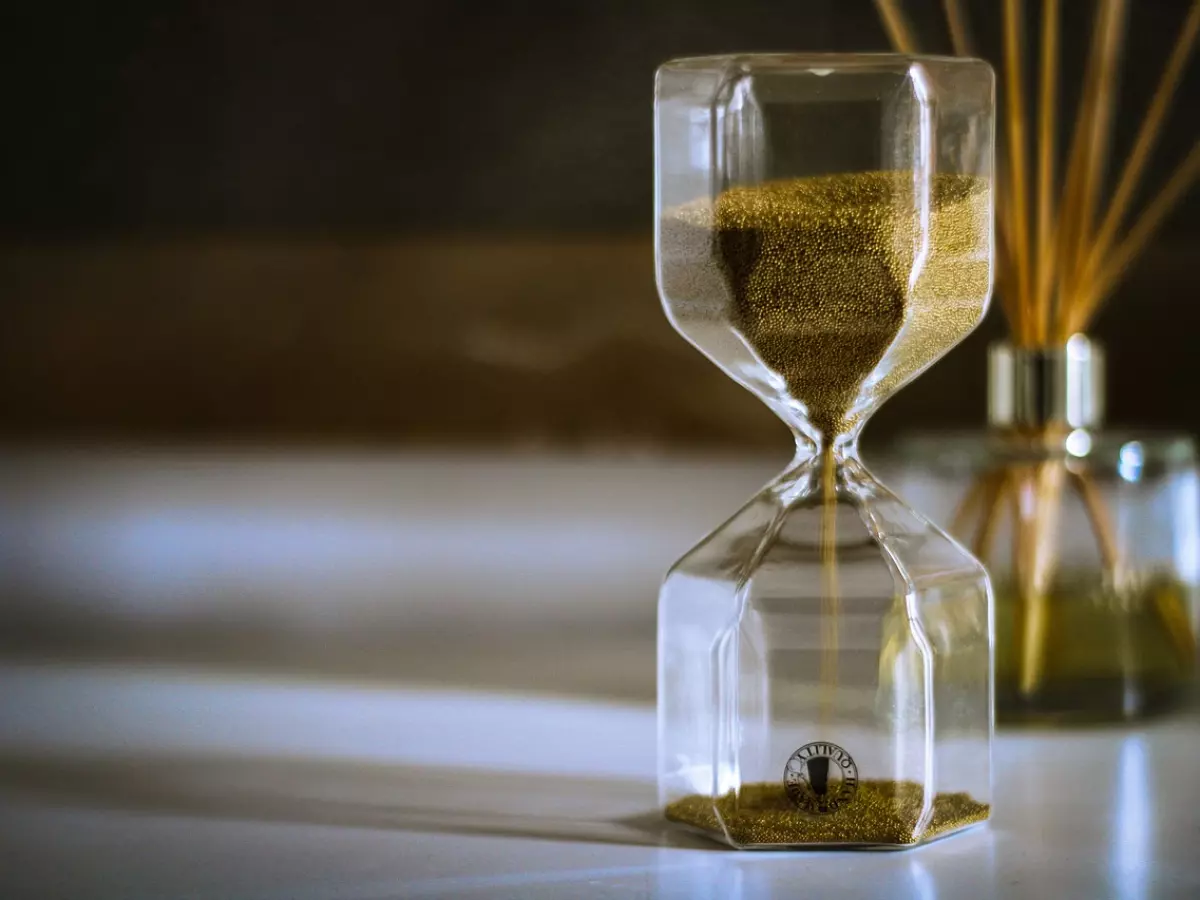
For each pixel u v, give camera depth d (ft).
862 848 1.64
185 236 4.94
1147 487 2.04
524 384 4.87
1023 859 1.62
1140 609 2.04
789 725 1.65
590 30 4.66
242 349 4.99
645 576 3.01
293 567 3.15
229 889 1.55
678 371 4.79
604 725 2.03
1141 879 1.57
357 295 4.91
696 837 1.68
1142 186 4.29
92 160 4.92
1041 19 3.92
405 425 4.94
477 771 1.87
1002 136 3.83
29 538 3.52
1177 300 4.39
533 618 2.62
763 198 1.61
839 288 1.61
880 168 1.61
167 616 2.64
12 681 2.24
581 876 1.58
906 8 4.11
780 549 1.66
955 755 1.69
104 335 5.01
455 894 1.54
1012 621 2.04
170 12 4.82
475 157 4.78
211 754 1.93
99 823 1.71
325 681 2.24
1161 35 4.18
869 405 1.70
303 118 4.83
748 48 4.54
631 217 4.75
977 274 1.67
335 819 1.72
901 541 1.69
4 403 5.07
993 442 2.07
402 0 4.73
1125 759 1.91
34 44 4.87
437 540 3.49
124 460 4.83
